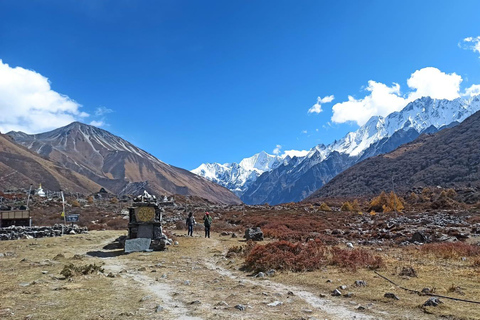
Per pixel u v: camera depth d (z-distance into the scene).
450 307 8.32
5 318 7.58
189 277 12.60
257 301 9.20
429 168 123.69
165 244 20.48
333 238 24.94
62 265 14.66
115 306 8.66
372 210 61.19
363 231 30.33
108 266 15.07
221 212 58.69
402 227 30.80
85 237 26.17
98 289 10.41
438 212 46.78
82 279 11.79
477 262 14.18
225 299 9.40
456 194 66.81
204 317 7.81
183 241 23.86
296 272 13.14
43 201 66.44
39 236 27.41
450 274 12.46
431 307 8.32
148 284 11.33
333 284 11.08
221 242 23.81
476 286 10.58
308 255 14.98
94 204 70.38
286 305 8.83
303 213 54.78
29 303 8.79
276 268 13.60
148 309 8.43
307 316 7.85
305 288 10.77
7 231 27.03
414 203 68.25
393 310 8.30
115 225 38.25
